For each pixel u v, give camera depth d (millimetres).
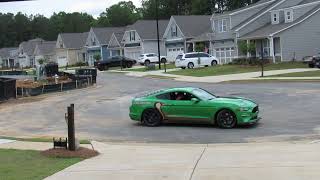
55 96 35969
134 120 20375
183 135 17266
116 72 65875
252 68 51938
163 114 19453
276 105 23781
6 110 28312
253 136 16250
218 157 12203
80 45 111688
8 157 13133
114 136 17703
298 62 53625
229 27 66875
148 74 56031
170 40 81562
